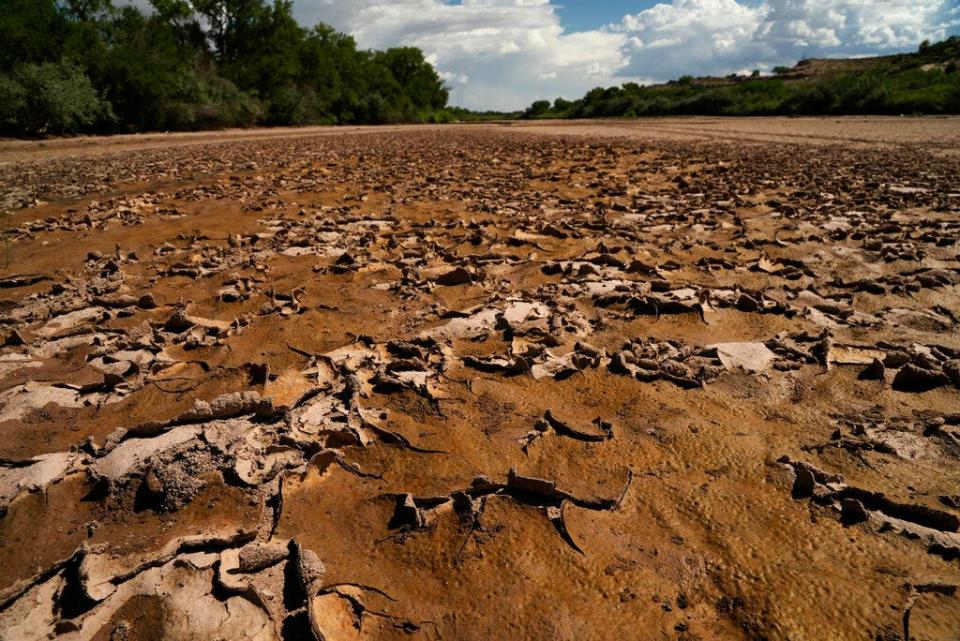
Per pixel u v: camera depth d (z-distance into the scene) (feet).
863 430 10.82
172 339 15.26
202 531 8.99
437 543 8.75
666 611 7.48
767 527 8.75
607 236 24.64
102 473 9.93
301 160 54.13
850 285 18.01
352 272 20.16
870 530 8.64
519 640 7.18
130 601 7.88
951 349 13.75
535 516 9.14
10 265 21.59
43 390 12.73
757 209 29.04
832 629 7.14
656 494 9.48
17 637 7.40
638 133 88.63
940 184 33.60
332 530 9.06
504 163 51.08
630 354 13.82
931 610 7.32
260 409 11.34
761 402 11.98
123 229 26.96
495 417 11.69
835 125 86.89
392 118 186.19
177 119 106.93
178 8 141.38
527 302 17.20
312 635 7.32
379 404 12.13
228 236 25.34
